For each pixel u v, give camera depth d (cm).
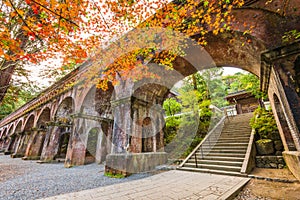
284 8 395
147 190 457
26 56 388
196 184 494
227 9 489
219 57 654
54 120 1363
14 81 496
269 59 401
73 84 1144
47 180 657
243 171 571
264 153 724
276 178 498
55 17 332
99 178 653
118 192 448
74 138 1042
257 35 424
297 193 387
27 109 1950
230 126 1181
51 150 1275
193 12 552
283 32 389
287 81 368
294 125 362
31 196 453
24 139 1792
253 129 855
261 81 604
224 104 1608
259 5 437
